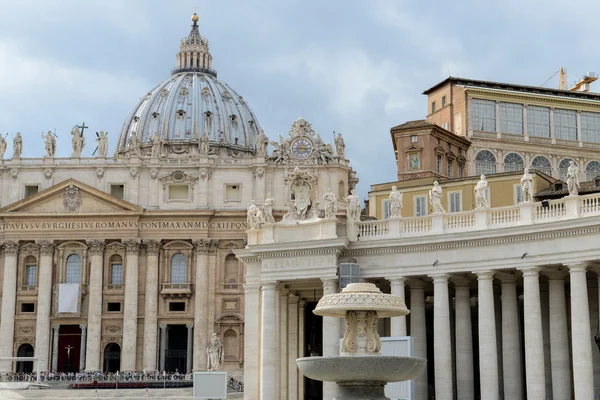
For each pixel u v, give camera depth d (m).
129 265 130.62
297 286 58.59
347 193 132.50
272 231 57.75
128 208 130.75
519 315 60.31
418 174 97.44
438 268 53.44
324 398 54.47
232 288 130.88
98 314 130.00
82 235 131.50
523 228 50.62
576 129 109.00
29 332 131.00
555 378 51.84
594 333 54.03
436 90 112.56
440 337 52.91
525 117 107.62
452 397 53.53
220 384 54.72
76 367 130.50
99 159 133.00
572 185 50.81
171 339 132.50
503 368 53.84
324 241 54.84
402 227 55.69
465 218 53.75
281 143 133.25
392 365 35.94
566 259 49.44
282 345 59.19
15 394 88.56
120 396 87.12
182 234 131.38
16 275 131.75
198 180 132.50
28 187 133.88
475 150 105.25
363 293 38.50
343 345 39.50
